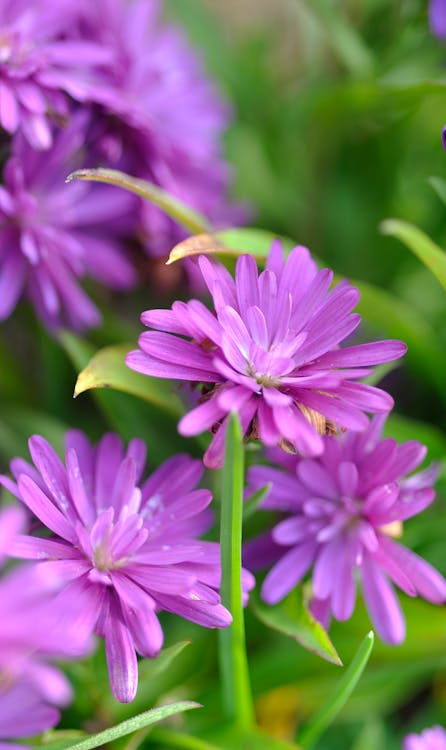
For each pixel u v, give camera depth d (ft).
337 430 1.06
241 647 1.09
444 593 1.10
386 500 1.10
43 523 1.06
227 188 1.40
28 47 1.19
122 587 1.04
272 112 1.53
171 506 1.08
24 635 0.93
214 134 1.36
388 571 1.10
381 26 1.37
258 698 1.21
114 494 1.07
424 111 1.38
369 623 1.19
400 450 1.10
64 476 1.06
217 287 1.05
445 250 1.36
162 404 1.14
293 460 1.14
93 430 1.31
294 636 1.11
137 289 1.34
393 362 1.17
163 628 1.21
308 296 1.07
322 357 1.06
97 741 1.03
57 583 0.95
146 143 1.22
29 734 1.01
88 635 1.02
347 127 1.39
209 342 1.05
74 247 1.22
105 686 1.16
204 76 1.41
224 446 1.03
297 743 1.13
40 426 1.24
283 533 1.13
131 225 1.26
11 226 1.20
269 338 1.06
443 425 1.35
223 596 1.06
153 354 1.04
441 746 1.18
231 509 1.03
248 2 1.85
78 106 1.20
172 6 1.51
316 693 1.23
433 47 1.36
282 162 1.51
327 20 1.35
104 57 1.20
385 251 1.41
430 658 1.20
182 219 1.16
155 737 1.15
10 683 0.98
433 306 1.38
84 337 1.29
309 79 1.52
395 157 1.39
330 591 1.11
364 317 1.23
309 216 1.47
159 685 1.19
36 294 1.23
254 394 1.04
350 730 1.28
